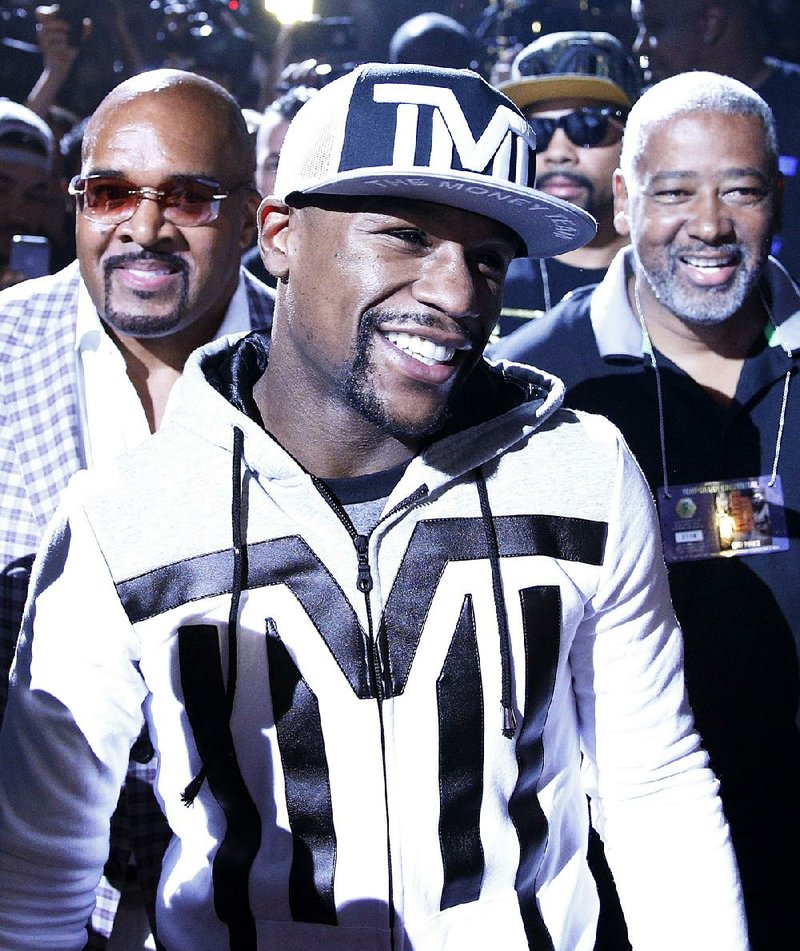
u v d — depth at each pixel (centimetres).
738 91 215
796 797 210
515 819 128
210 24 499
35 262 292
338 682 124
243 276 221
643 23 406
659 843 134
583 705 139
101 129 194
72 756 126
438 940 125
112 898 181
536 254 131
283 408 131
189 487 127
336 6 562
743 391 217
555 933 132
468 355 122
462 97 120
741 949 132
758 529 212
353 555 126
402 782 124
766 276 221
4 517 192
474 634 126
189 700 124
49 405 196
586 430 136
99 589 125
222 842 127
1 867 126
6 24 502
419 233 118
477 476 131
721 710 209
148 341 205
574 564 130
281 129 366
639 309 225
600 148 317
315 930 125
